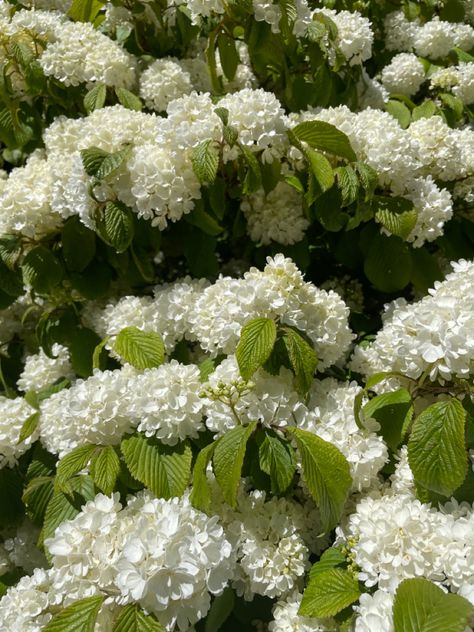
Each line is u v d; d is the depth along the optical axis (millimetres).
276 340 574
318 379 659
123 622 456
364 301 803
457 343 513
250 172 632
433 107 854
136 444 563
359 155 684
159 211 641
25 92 828
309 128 651
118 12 830
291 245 715
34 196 704
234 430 533
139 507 549
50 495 649
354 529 531
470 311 526
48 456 710
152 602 459
